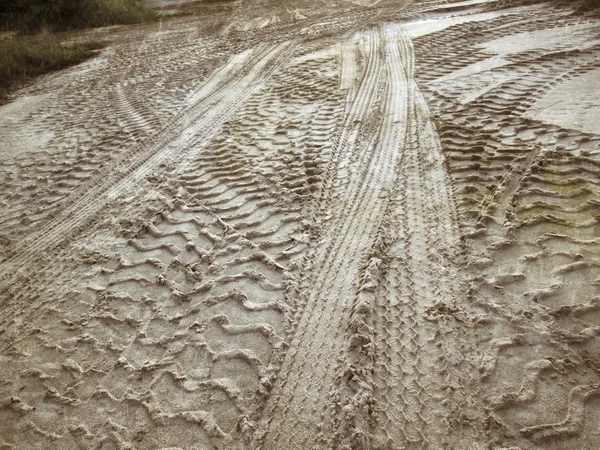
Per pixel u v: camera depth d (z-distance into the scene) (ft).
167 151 16.84
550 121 15.20
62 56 30.48
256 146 16.55
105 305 10.17
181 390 8.11
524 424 6.95
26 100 24.07
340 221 11.84
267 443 7.09
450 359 8.00
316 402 7.57
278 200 13.12
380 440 6.92
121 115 20.75
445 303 9.09
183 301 10.03
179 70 26.66
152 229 12.48
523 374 7.64
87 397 8.16
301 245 11.16
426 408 7.30
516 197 11.75
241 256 11.09
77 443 7.43
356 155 14.94
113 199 14.17
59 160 17.01
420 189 12.71
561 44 22.43
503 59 21.63
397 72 21.94
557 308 8.68
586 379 7.48
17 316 10.07
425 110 17.46
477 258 10.02
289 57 26.61
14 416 7.94
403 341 8.42
